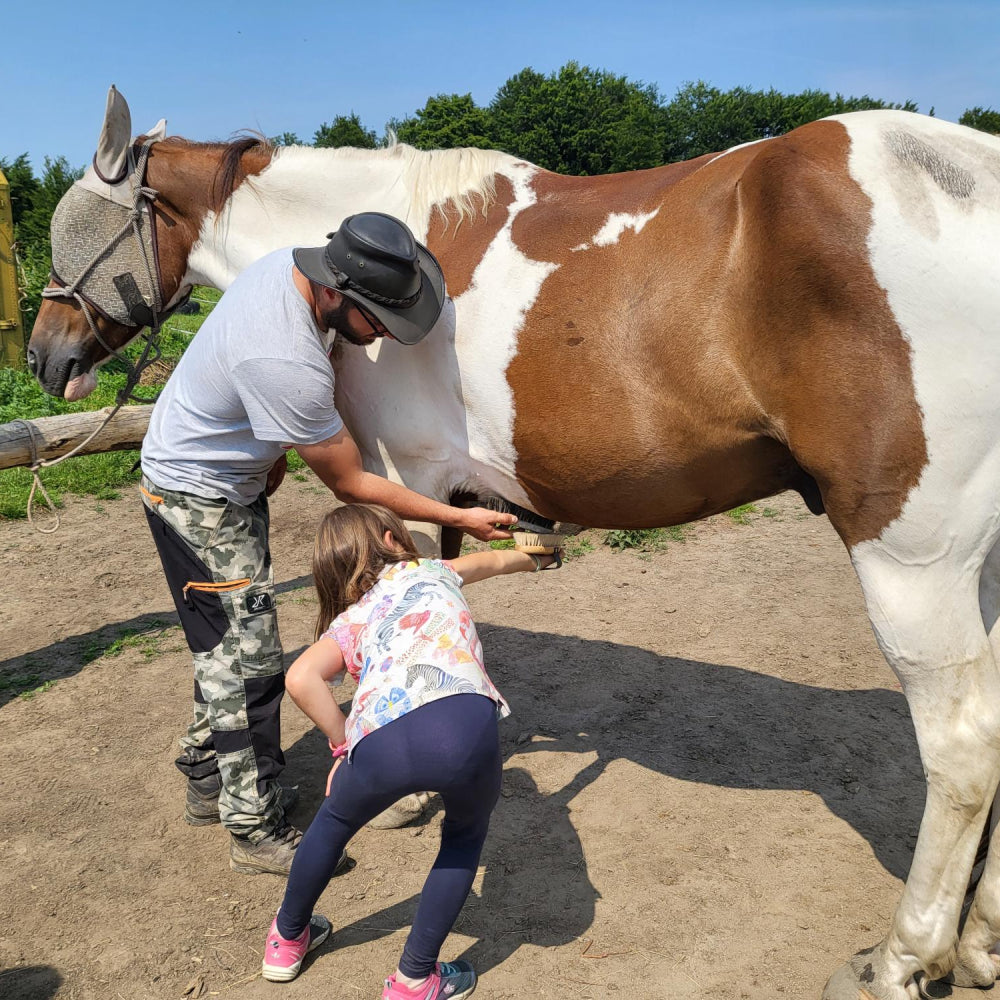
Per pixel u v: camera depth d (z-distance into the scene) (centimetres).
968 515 186
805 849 268
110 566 518
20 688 379
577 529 301
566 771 314
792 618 435
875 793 295
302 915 217
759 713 348
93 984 224
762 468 220
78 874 264
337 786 201
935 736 196
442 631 197
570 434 226
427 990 207
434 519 234
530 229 233
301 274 220
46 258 1251
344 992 220
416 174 259
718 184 207
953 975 213
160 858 272
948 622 193
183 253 296
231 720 252
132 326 304
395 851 275
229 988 222
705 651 404
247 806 257
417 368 245
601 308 216
